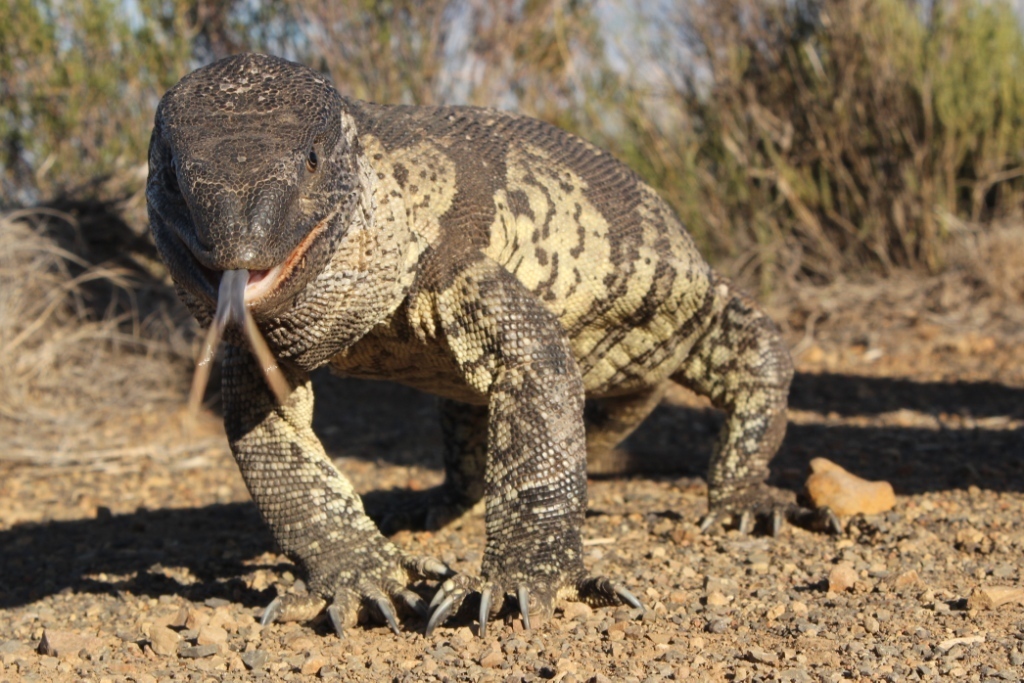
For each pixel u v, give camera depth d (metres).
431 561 3.81
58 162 10.91
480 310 3.79
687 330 4.93
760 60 12.25
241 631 3.70
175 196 3.35
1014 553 4.33
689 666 3.16
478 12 11.39
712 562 4.47
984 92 11.66
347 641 3.59
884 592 3.89
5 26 10.76
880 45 11.80
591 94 11.91
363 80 11.20
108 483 7.26
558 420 3.71
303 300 3.44
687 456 6.85
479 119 4.29
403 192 3.82
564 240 4.25
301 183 3.29
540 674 3.13
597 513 5.54
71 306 9.84
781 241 11.97
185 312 10.00
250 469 3.97
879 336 10.59
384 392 10.02
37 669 3.38
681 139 12.11
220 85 3.49
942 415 8.00
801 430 7.74
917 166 11.66
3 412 8.52
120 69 11.18
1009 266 11.06
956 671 3.04
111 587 4.54
